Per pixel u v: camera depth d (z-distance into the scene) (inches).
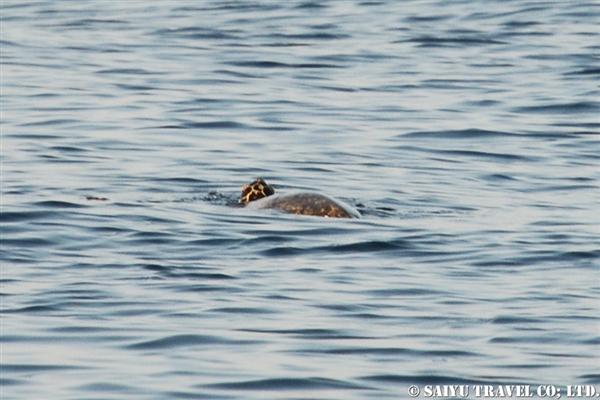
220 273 1643.7
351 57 3661.4
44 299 1504.7
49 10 4682.6
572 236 1886.1
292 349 1326.3
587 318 1450.5
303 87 3255.4
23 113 2886.3
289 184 2292.1
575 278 1642.5
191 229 1888.5
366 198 2182.6
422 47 3804.1
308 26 4178.2
